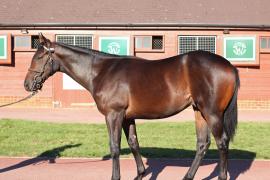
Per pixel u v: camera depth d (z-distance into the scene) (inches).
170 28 1072.2
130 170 409.7
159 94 331.6
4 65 1094.4
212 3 1139.3
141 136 584.4
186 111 1001.5
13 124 671.1
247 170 407.8
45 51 360.2
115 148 338.3
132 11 1110.4
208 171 406.0
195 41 1077.1
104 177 383.9
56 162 445.4
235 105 328.8
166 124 691.4
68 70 362.9
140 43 1080.8
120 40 1075.3
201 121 344.2
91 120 796.6
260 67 1080.8
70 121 768.9
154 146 521.0
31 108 1069.1
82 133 603.5
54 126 663.1
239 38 1070.4
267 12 1115.3
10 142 544.1
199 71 323.3
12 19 1094.4
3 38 1081.4
